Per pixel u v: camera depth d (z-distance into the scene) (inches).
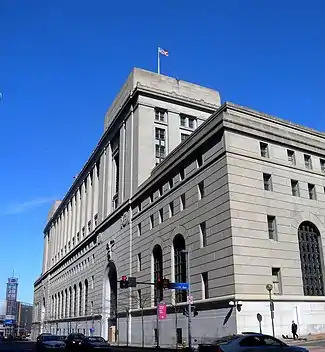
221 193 1582.2
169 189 2011.6
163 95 2733.8
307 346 1131.9
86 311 3302.2
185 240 1787.6
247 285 1448.1
